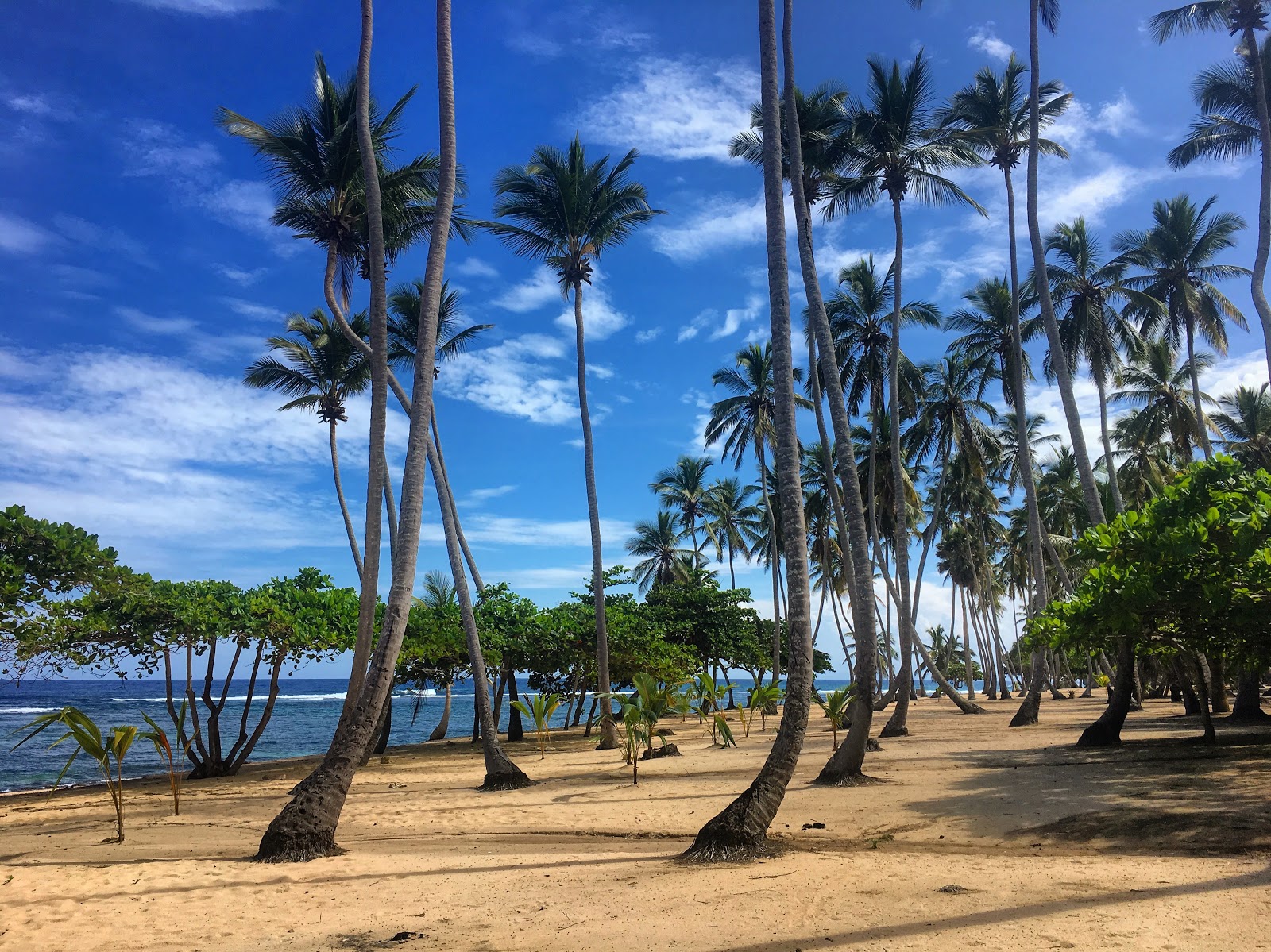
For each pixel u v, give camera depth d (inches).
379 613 885.8
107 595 626.2
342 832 412.2
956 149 850.1
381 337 513.7
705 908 227.5
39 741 1493.6
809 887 245.8
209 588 770.2
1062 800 376.5
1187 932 183.9
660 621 1448.1
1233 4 734.5
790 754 311.1
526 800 502.3
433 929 224.5
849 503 530.0
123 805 559.8
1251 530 370.6
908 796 418.6
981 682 3612.2
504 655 1074.1
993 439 1365.7
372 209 500.4
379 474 514.9
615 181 876.0
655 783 551.2
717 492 1964.8
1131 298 987.9
